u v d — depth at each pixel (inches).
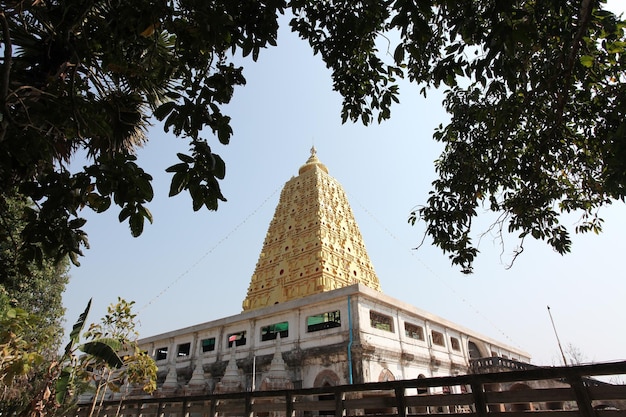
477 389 240.8
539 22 200.1
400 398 277.9
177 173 160.7
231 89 180.9
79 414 666.2
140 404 554.3
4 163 169.9
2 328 546.9
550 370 214.1
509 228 342.6
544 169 334.0
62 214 178.2
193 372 1074.1
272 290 1294.3
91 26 208.8
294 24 233.0
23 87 193.3
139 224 166.1
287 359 952.9
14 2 202.5
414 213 354.3
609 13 213.2
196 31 171.2
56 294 1084.5
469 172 319.9
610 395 194.9
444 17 207.9
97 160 162.1
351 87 265.6
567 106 289.7
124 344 755.4
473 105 321.7
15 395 737.0
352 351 850.1
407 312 1068.5
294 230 1403.8
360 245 1492.4
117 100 252.1
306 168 1707.7
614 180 205.5
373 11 199.8
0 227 205.6
